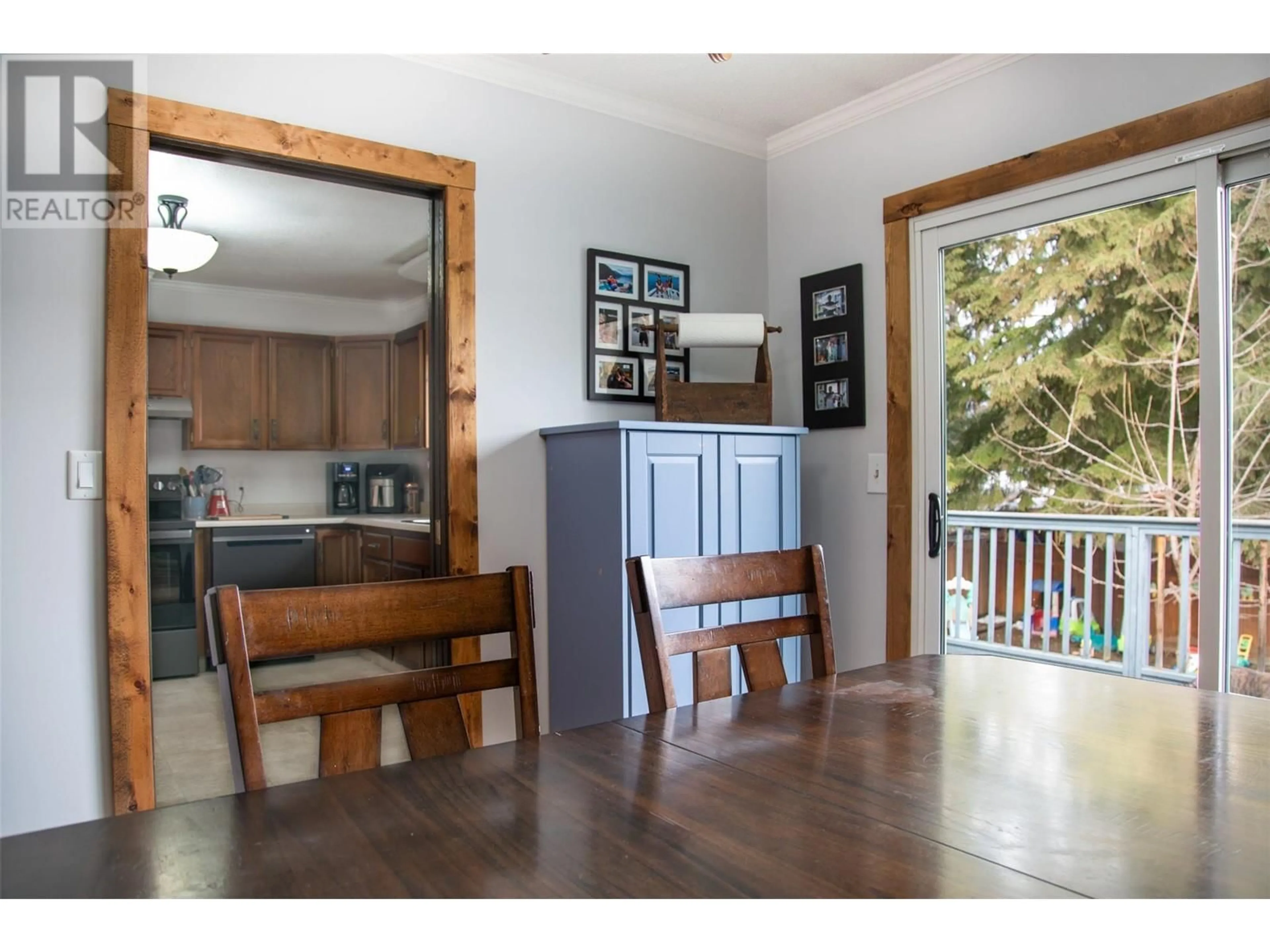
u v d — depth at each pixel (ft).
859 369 10.25
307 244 8.19
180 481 7.50
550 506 9.27
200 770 7.48
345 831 2.84
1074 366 8.38
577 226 9.69
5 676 6.52
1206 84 7.30
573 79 9.48
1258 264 7.13
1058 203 8.43
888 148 9.98
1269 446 7.08
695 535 8.86
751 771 3.39
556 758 3.56
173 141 7.33
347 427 8.40
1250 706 4.33
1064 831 2.81
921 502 9.67
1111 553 8.14
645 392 10.23
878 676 4.99
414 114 8.53
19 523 6.59
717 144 11.00
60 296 6.79
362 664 8.31
